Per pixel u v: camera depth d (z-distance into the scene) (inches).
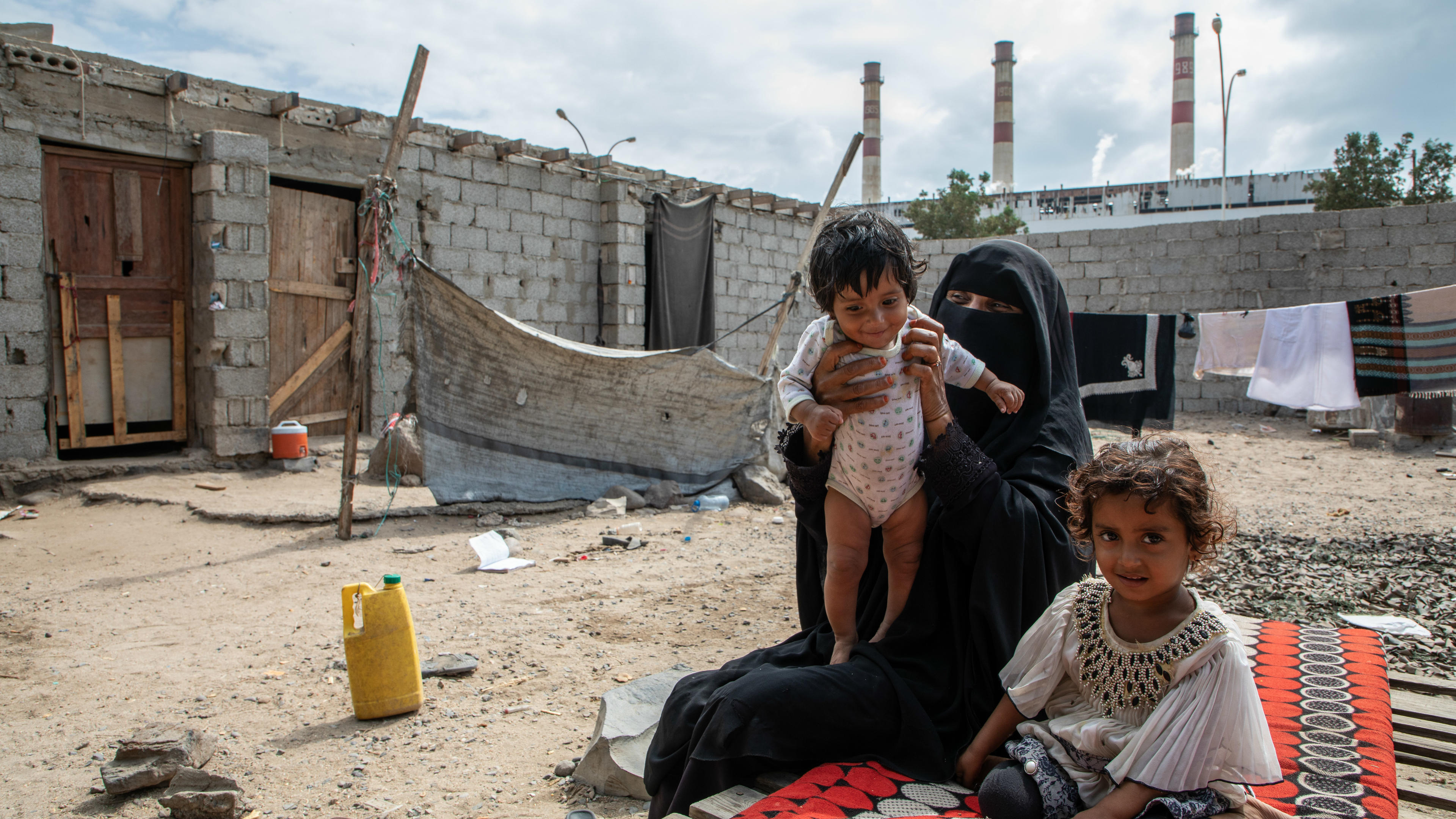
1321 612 230.5
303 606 253.3
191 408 455.5
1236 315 457.4
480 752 162.6
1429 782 119.6
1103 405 393.7
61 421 420.2
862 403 92.4
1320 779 92.4
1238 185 1809.8
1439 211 675.4
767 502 416.5
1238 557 289.4
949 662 102.1
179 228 447.2
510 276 565.9
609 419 394.0
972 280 122.5
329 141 486.3
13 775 154.1
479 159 546.6
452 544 328.2
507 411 371.2
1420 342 411.8
